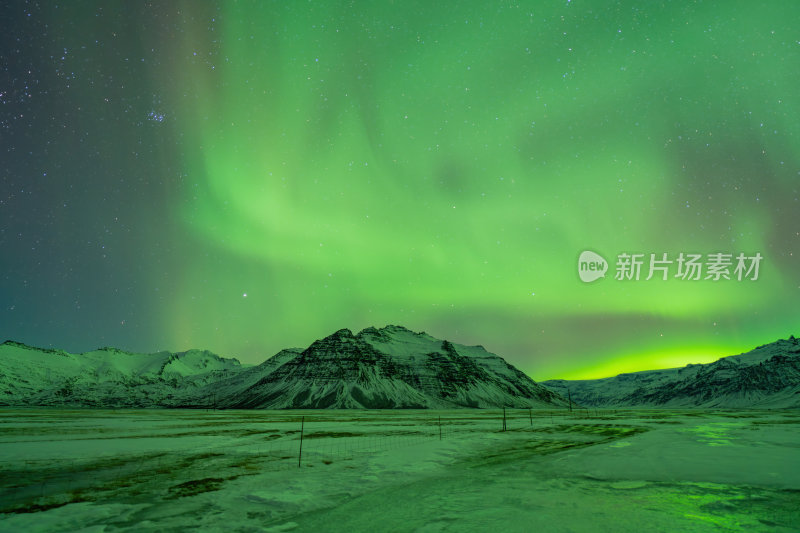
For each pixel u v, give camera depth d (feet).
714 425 208.74
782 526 38.42
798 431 157.99
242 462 82.53
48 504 48.65
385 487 57.93
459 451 99.35
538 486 58.29
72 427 193.88
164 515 43.42
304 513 44.19
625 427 197.57
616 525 38.63
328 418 338.13
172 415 405.59
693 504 46.91
